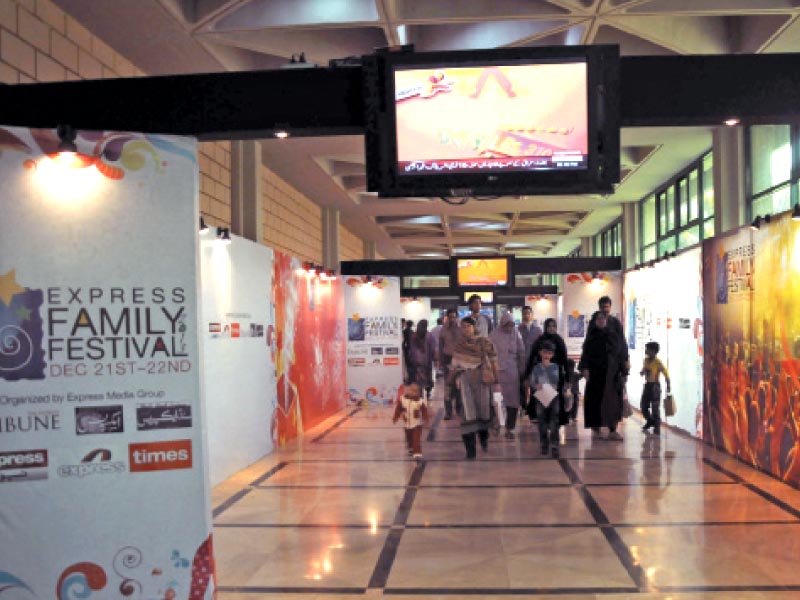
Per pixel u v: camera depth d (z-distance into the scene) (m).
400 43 7.03
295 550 5.04
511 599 4.09
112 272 3.59
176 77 4.28
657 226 14.21
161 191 3.64
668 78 4.27
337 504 6.29
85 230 3.57
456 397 8.64
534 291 20.89
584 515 5.77
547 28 6.78
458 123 4.28
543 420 8.30
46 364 3.53
